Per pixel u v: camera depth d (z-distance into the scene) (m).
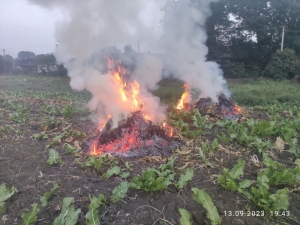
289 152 5.75
